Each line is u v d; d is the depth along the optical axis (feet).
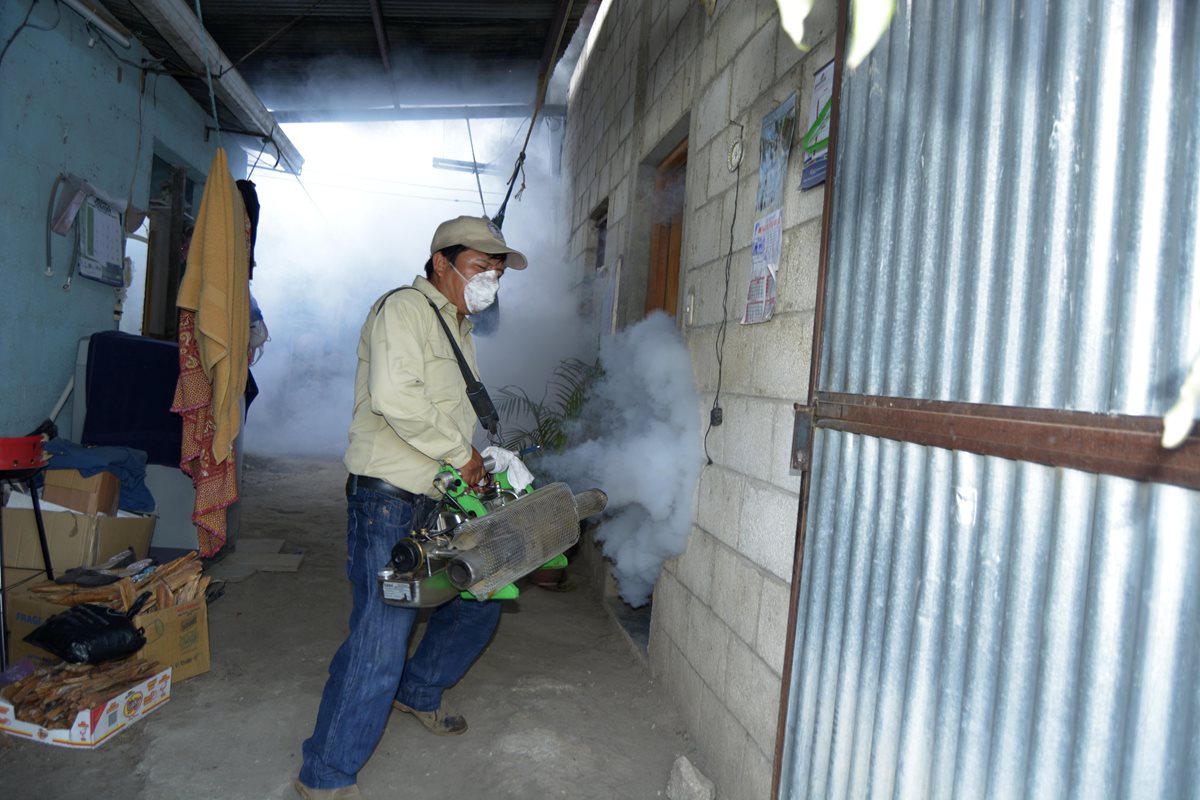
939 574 5.54
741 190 10.25
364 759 8.76
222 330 13.82
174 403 14.21
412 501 8.58
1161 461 3.99
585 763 9.83
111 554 13.26
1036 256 4.87
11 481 11.03
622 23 19.77
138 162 19.04
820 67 8.09
